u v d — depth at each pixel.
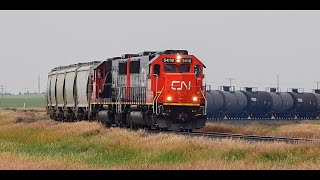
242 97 164.12
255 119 163.88
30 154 58.09
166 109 83.44
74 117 120.81
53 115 136.88
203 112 85.25
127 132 74.19
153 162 51.25
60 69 136.12
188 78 84.25
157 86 83.75
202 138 60.81
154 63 84.12
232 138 62.88
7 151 60.22
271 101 170.62
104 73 104.69
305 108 180.25
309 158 47.84
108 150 60.09
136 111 88.81
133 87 90.69
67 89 121.44
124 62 94.56
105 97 103.50
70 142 70.75
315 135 79.38
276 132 87.50
